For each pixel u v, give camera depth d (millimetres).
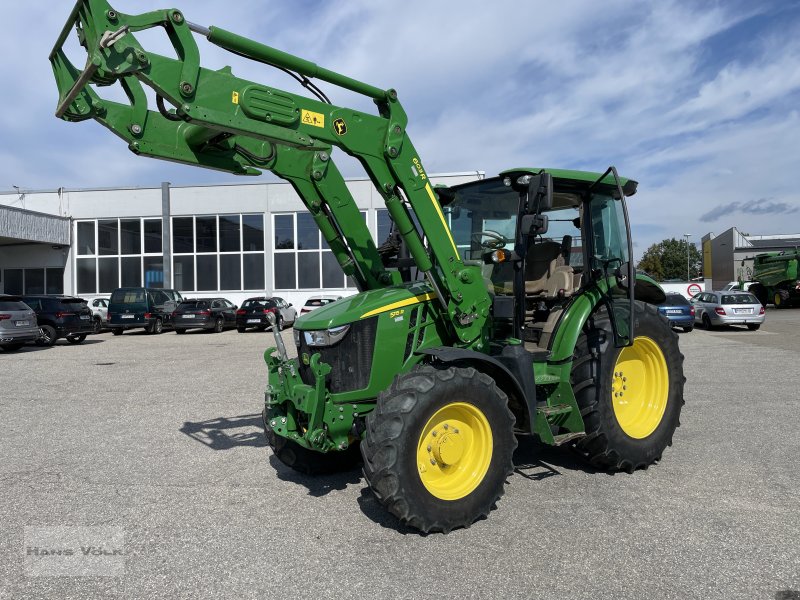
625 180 5293
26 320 15359
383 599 3004
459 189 5277
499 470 3973
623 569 3273
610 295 4953
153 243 29094
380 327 4219
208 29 3631
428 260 4320
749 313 19672
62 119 3791
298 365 4527
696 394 8375
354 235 5250
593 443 4812
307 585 3158
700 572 3229
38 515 4223
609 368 4758
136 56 3385
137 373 11305
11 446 6070
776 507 4148
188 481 4957
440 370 3895
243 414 7520
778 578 3152
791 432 6211
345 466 5191
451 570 3297
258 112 3736
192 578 3264
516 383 4133
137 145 4008
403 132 4246
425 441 3854
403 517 3625
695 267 80000
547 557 3434
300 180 4965
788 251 33656
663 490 4527
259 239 28750
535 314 5238
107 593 3111
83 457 5664
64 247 29203
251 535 3834
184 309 22172
